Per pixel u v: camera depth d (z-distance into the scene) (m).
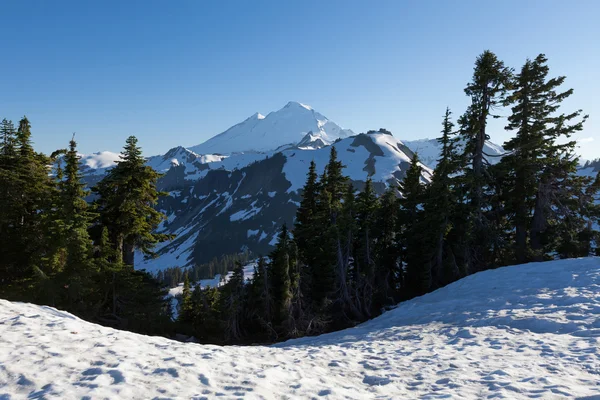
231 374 6.48
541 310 12.39
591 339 8.91
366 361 8.75
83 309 18.78
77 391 5.05
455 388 6.32
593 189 28.23
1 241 20.02
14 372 5.71
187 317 27.92
